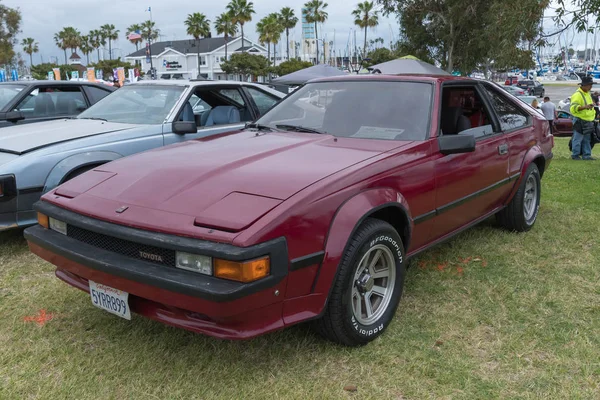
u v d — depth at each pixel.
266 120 4.12
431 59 24.50
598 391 2.53
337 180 2.72
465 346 2.94
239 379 2.63
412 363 2.77
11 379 2.63
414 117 3.60
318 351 2.88
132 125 5.32
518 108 4.92
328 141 3.45
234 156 3.12
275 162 2.98
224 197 2.56
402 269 3.14
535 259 4.28
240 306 2.29
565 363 2.76
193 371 2.70
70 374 2.69
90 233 2.71
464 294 3.63
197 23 70.75
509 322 3.22
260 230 2.32
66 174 4.56
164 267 2.43
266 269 2.32
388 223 3.06
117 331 3.13
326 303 2.66
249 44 78.69
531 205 5.09
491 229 5.05
